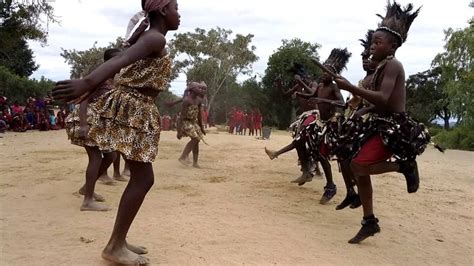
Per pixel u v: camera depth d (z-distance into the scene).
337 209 5.50
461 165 13.30
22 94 39.25
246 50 54.38
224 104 58.50
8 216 4.72
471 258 4.16
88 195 5.16
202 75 53.19
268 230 4.60
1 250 3.64
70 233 4.18
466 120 28.69
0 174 7.41
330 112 6.24
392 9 4.43
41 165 8.60
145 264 3.45
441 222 5.54
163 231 4.36
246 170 9.23
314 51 55.66
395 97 4.20
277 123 56.97
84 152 11.12
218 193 6.49
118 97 3.35
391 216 5.70
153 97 3.47
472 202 7.00
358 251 4.14
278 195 6.62
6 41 22.83
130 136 3.30
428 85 58.56
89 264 3.40
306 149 6.55
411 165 4.21
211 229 4.50
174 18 3.49
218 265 3.50
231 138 20.58
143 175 3.41
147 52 3.18
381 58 4.35
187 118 9.19
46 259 3.47
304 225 4.93
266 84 57.38
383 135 4.10
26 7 21.91
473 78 28.25
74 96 2.80
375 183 8.36
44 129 21.67
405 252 4.22
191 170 8.86
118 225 3.38
